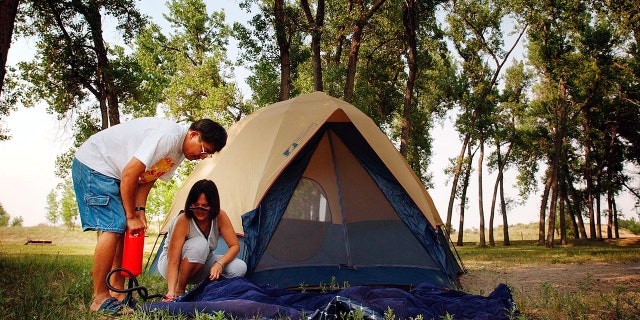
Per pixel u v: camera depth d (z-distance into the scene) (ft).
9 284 16.75
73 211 147.02
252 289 13.12
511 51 95.86
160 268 15.57
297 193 21.31
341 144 22.54
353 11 56.13
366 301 11.93
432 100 98.63
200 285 13.71
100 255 12.62
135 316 11.35
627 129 107.45
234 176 21.74
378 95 79.61
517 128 108.99
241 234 19.80
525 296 17.83
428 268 20.92
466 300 14.06
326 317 11.16
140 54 82.12
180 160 13.89
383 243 21.22
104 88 55.83
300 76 69.15
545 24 85.71
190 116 79.97
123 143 12.88
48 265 23.45
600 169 113.70
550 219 91.25
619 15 73.56
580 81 87.51
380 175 22.29
